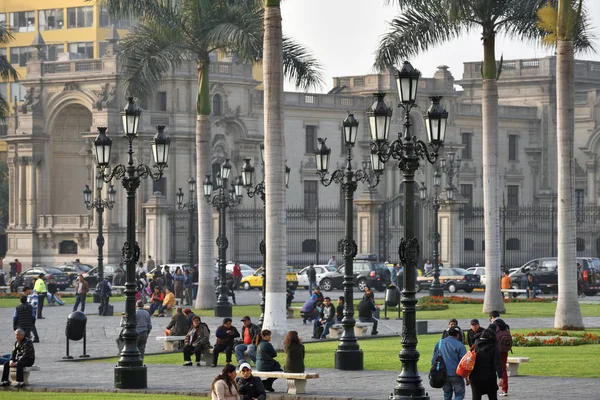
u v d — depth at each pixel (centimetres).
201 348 7588
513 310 12219
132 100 6856
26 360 6712
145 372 6588
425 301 13388
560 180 9331
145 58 12006
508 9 10881
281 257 8006
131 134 6838
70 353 8619
